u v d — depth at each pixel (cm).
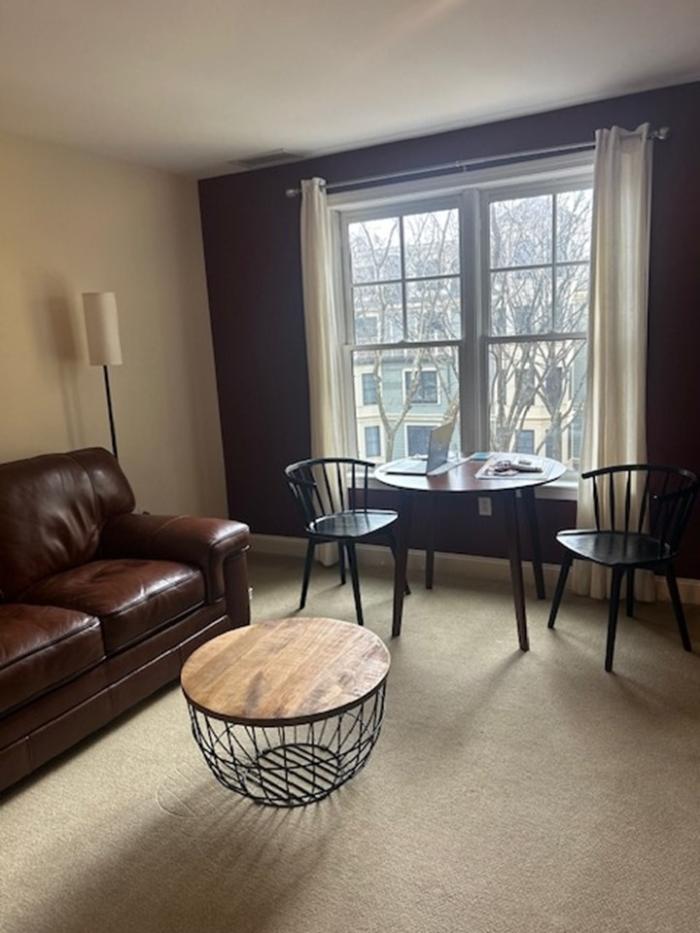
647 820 182
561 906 156
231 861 175
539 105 300
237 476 437
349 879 167
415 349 374
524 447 358
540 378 348
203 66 238
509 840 177
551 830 180
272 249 392
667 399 309
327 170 366
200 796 201
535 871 167
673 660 265
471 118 313
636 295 298
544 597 334
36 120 286
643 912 154
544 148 312
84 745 229
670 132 287
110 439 357
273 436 419
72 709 218
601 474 297
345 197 362
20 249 307
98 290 346
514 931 150
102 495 308
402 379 381
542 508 347
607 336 302
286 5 196
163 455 393
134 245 366
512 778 201
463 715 234
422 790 198
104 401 353
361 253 379
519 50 238
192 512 416
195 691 180
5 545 259
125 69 237
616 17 214
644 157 287
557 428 348
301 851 177
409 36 221
